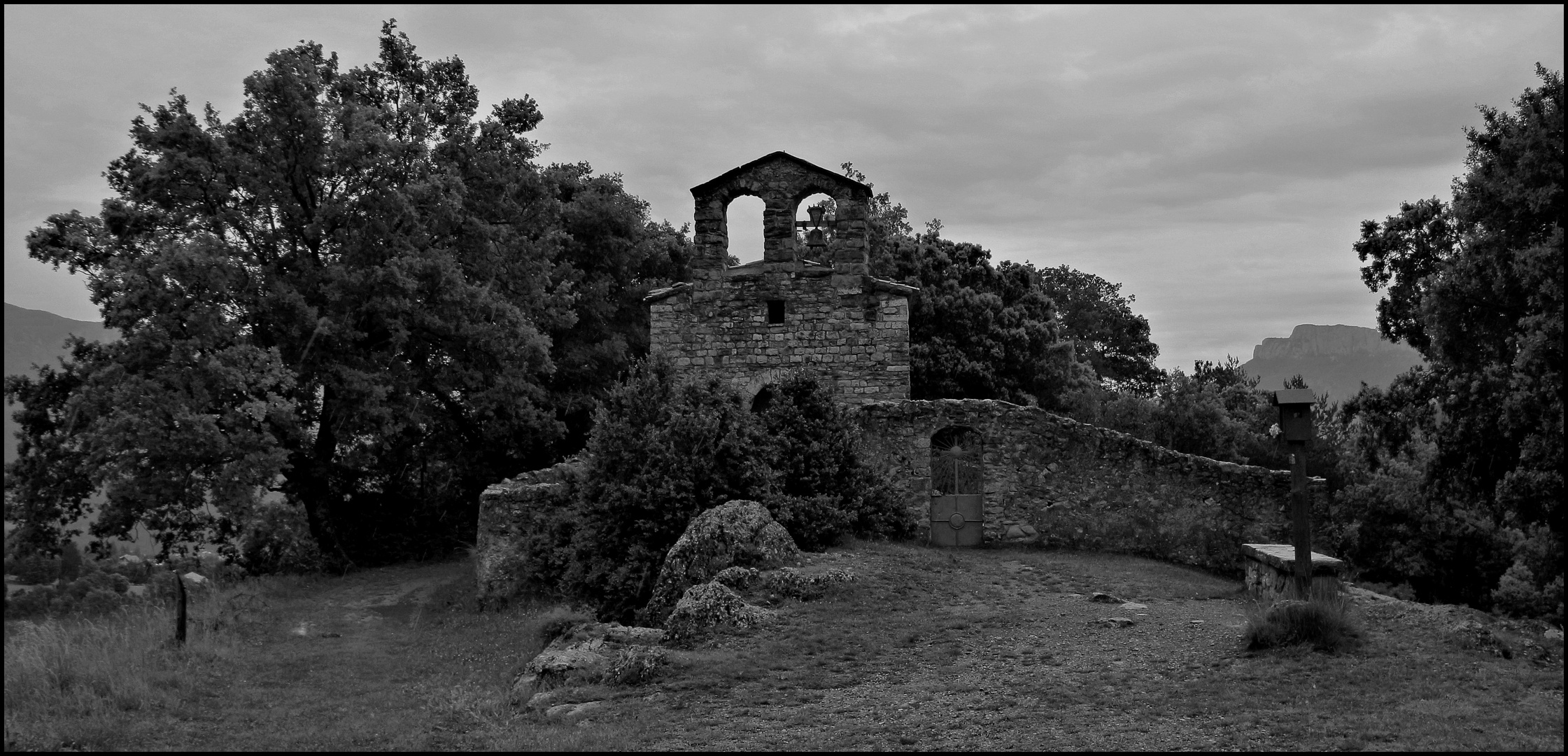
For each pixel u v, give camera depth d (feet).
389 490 117.60
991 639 49.60
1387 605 52.24
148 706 44.27
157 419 88.22
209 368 88.79
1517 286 85.10
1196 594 62.49
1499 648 43.83
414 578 98.37
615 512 68.08
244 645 64.54
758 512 63.31
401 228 105.70
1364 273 111.65
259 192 100.48
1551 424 77.30
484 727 40.63
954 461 81.71
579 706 42.34
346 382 97.60
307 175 103.19
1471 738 33.42
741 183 97.40
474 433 118.62
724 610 51.85
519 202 120.37
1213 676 42.27
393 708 46.21
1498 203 87.10
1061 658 46.09
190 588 82.74
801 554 63.36
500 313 106.63
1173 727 36.14
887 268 139.23
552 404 116.98
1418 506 118.62
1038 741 35.19
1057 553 77.30
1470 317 90.99
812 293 95.96
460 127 113.70
